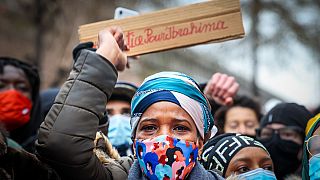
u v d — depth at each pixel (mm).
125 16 2814
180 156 2062
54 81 9023
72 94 2080
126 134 3203
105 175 2211
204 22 2486
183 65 12070
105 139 2408
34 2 9516
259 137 3623
